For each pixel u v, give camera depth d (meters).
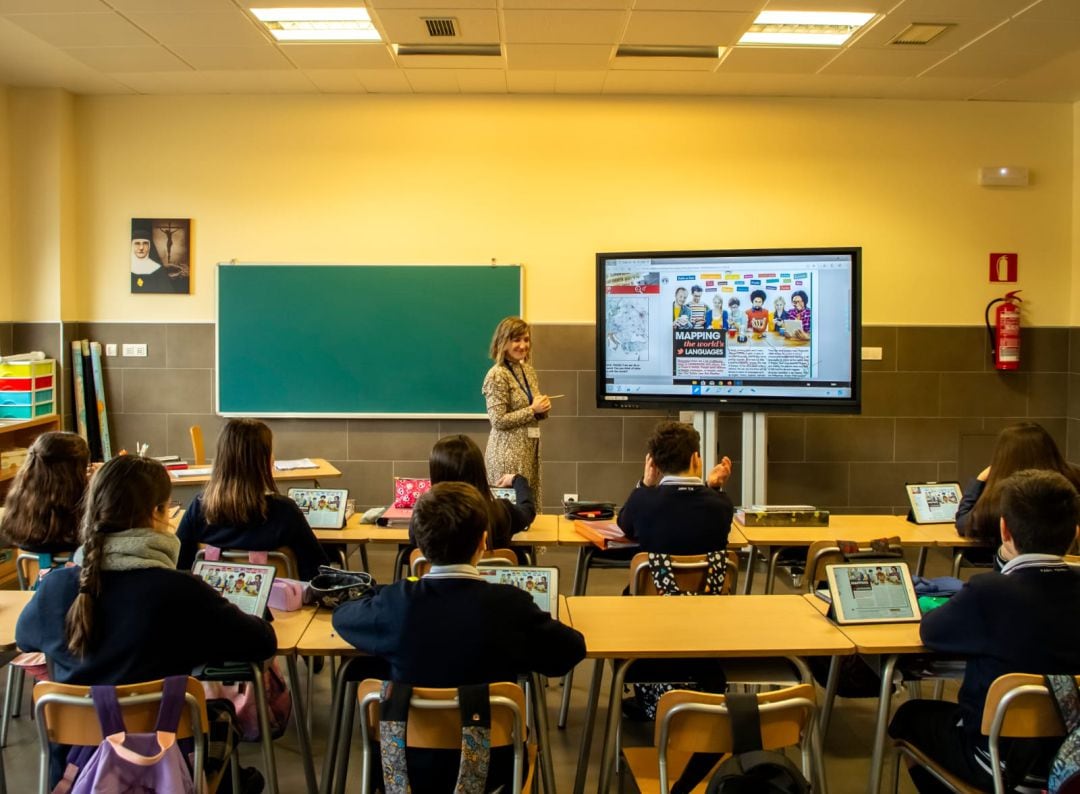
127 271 6.02
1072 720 1.89
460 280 5.99
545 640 2.01
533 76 5.50
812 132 5.98
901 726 2.31
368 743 2.02
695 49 5.10
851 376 5.17
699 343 5.44
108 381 6.06
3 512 3.03
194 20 4.51
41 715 1.92
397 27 4.58
